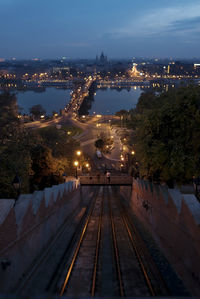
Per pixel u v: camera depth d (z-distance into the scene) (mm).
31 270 11445
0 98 27094
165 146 17297
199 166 16672
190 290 10680
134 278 11234
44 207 14805
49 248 14664
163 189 16641
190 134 16625
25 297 4250
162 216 15961
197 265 10383
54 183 30312
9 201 10281
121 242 16422
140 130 20094
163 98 21766
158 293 9977
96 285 10547
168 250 14219
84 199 38531
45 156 29172
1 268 8945
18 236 10633
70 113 139625
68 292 9984
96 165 68688
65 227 19969
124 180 35750
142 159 19531
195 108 16141
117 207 31016
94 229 19734
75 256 13453
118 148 82938
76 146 51406
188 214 11477
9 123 27344
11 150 24609
